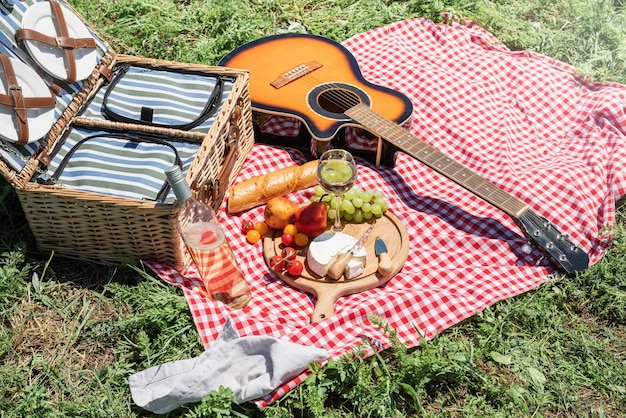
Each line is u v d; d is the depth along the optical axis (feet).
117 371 5.03
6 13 5.42
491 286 5.49
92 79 5.90
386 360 5.07
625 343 5.32
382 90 6.52
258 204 5.91
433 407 4.94
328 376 4.92
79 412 4.83
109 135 5.59
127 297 5.38
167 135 5.62
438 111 6.86
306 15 8.01
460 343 5.17
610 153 6.48
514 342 5.27
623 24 8.02
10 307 5.38
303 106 6.31
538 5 8.23
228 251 5.10
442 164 5.87
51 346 5.22
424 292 5.34
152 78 6.05
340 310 5.30
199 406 4.71
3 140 5.19
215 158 5.68
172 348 5.13
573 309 5.51
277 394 4.81
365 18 8.00
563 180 6.08
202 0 8.14
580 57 7.68
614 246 5.85
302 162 6.47
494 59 7.41
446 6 8.11
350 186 5.28
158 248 5.40
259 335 4.94
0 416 4.80
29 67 5.34
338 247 5.39
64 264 5.62
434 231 5.92
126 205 5.11
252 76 6.62
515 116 6.97
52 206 5.26
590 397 5.03
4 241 5.70
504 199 5.68
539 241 5.58
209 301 5.27
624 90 7.05
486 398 4.99
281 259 5.40
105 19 7.81
